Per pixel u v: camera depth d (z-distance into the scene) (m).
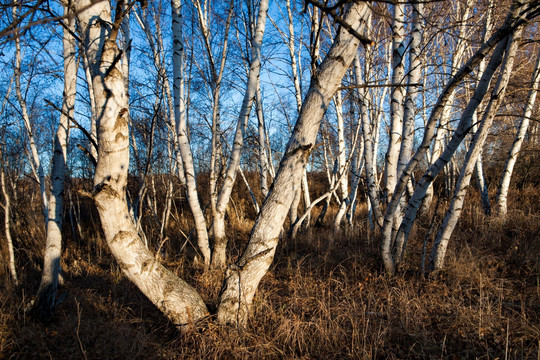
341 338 3.64
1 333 3.88
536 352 3.20
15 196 8.50
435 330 3.77
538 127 12.31
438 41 8.60
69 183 10.28
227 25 6.33
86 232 10.62
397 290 4.56
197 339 3.29
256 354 3.32
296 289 4.88
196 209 6.13
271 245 3.28
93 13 2.77
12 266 5.64
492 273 5.05
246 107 6.09
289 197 3.22
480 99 4.34
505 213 7.97
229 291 3.37
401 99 5.29
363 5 2.88
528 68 8.88
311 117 3.08
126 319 4.33
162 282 3.22
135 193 10.37
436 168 4.73
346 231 8.31
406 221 5.14
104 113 2.70
